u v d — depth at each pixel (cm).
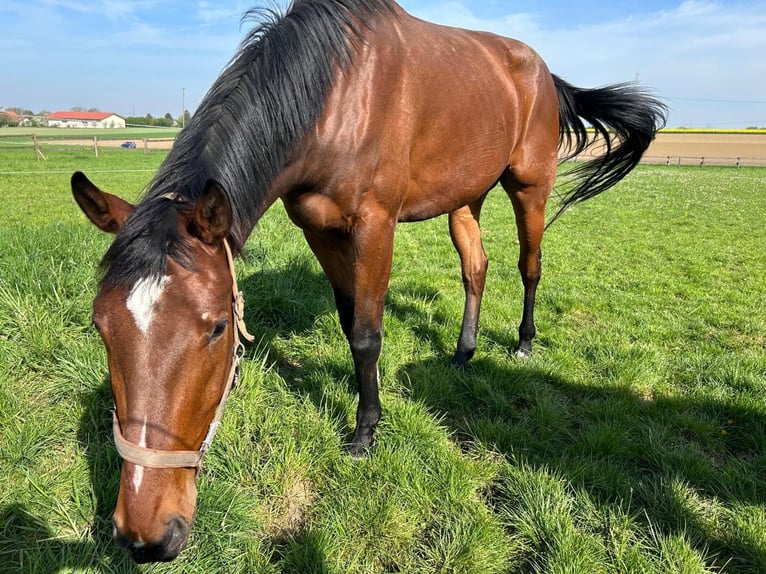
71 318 304
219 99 177
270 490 215
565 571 179
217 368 143
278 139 184
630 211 1109
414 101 231
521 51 316
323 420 250
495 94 284
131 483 128
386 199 224
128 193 1205
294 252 474
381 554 191
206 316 133
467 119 263
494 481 233
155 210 140
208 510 195
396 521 200
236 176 167
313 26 197
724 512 215
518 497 218
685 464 238
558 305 459
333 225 223
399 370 316
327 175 208
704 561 191
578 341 380
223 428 235
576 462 237
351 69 206
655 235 848
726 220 1004
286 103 184
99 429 237
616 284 554
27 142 3322
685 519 207
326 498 212
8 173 1530
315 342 338
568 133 391
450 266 591
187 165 160
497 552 192
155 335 127
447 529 200
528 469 230
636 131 378
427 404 281
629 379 317
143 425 128
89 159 2227
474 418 279
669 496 218
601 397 303
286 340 341
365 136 208
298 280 416
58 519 194
